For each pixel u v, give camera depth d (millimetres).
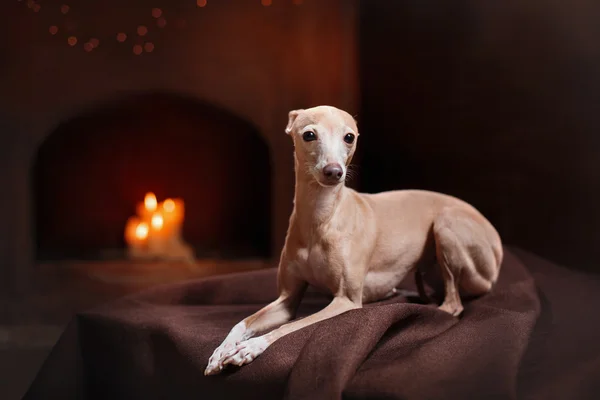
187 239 3490
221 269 2834
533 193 2605
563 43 2484
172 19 2779
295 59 2836
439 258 1393
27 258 2766
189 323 1327
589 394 1078
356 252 1266
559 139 2529
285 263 1314
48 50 2727
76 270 2795
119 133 3406
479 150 2744
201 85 2826
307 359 1028
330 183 1134
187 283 1571
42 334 2516
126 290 2760
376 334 1085
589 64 2430
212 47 2809
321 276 1270
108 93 2789
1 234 2740
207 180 3488
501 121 2676
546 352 1218
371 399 985
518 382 1101
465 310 1369
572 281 1741
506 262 1715
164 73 2803
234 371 1104
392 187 2971
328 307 1231
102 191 3424
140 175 3447
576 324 1366
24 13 2693
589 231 2479
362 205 1343
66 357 1403
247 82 2838
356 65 2848
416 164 2906
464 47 2750
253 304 1580
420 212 1420
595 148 2451
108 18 2752
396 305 1151
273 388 1065
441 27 2793
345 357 1021
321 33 2826
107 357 1406
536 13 2543
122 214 3445
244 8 2799
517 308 1334
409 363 1054
